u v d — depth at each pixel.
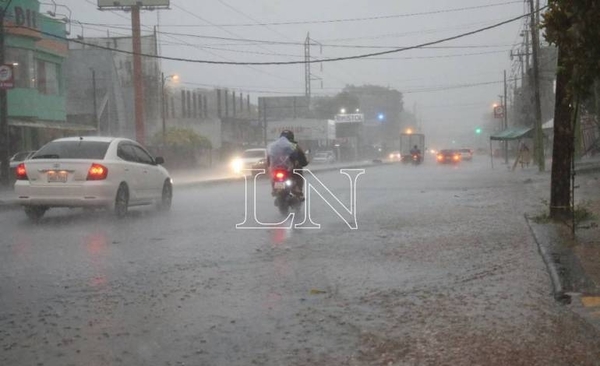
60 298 7.03
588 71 6.64
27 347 5.46
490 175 35.41
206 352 5.34
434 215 14.70
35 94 34.56
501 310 6.45
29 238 11.05
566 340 5.50
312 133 77.62
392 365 5.01
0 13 23.33
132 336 5.75
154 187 15.30
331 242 10.75
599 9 6.29
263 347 5.45
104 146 13.90
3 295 7.14
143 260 9.10
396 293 7.21
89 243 10.53
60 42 38.22
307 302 6.85
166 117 62.75
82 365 5.07
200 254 9.59
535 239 10.51
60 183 13.04
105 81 56.25
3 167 23.31
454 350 5.31
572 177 10.72
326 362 5.09
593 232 10.97
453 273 8.23
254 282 7.77
